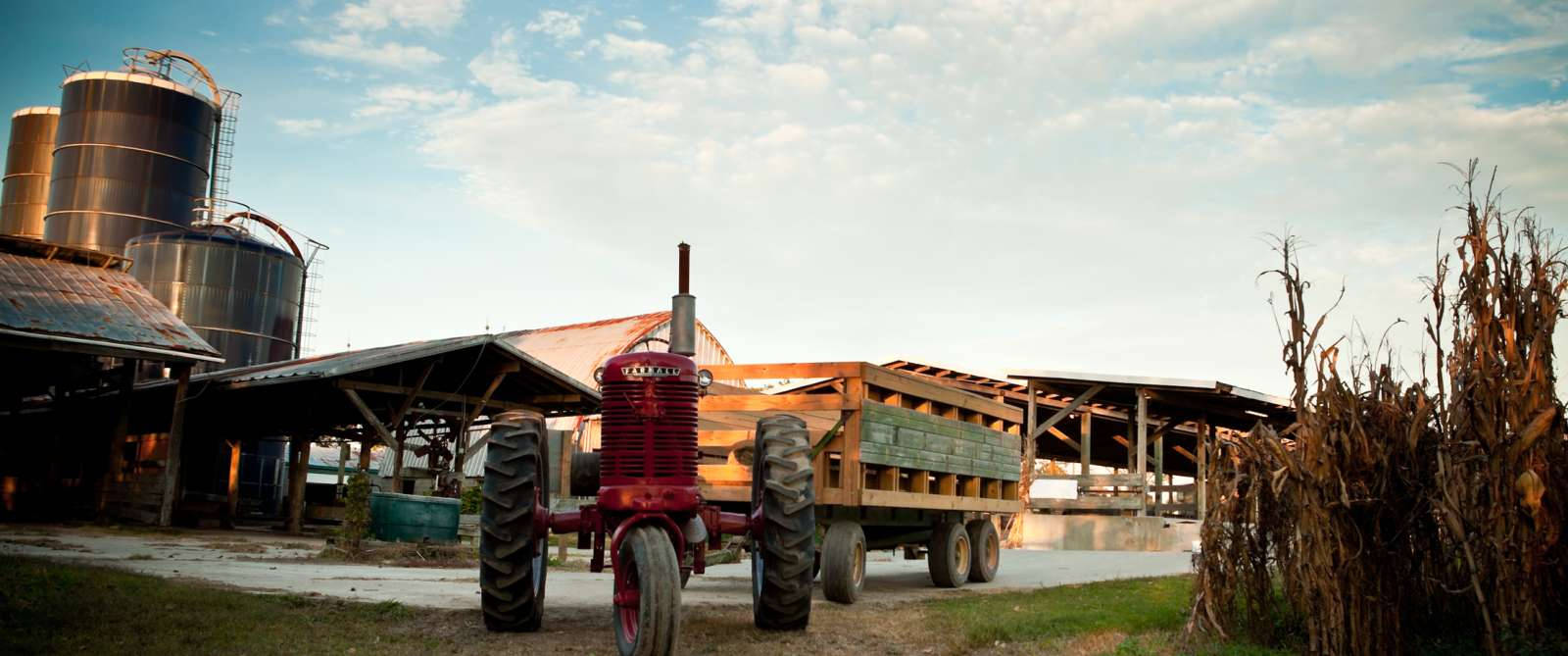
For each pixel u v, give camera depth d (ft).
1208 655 21.97
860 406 31.17
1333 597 21.34
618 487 22.02
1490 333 22.29
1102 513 87.61
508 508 23.00
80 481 90.79
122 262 81.15
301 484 75.77
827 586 31.60
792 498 24.39
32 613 22.59
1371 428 22.43
